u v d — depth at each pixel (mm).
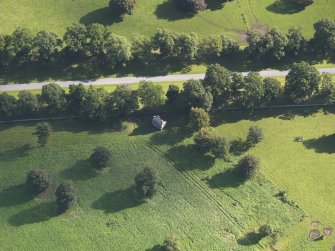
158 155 185375
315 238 168000
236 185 178875
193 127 191375
